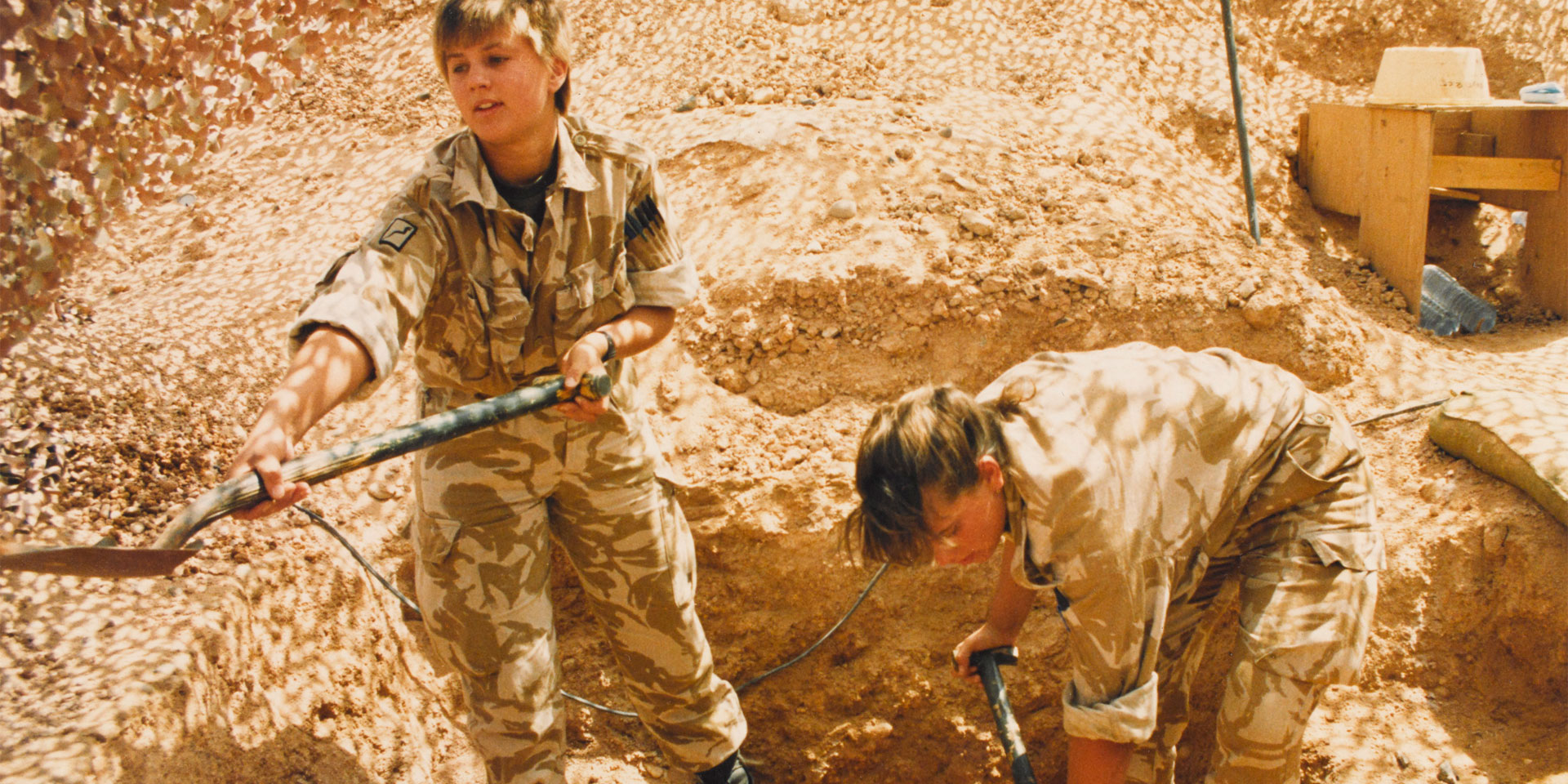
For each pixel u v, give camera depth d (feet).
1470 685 10.79
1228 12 13.38
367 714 9.53
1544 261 14.43
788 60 15.52
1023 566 6.72
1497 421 11.17
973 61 15.76
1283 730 7.57
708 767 9.54
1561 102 13.85
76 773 7.26
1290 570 7.75
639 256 8.10
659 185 8.04
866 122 14.06
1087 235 12.71
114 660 8.28
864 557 6.72
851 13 16.53
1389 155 13.88
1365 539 7.75
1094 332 12.08
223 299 12.26
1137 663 6.76
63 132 10.89
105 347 11.29
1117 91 15.43
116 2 11.61
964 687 10.96
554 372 8.00
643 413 8.57
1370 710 10.69
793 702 11.05
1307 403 7.78
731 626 11.09
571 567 11.03
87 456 10.09
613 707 10.78
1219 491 7.22
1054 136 14.34
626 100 15.06
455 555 7.84
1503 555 10.73
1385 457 11.80
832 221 12.82
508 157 7.36
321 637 9.55
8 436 10.01
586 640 11.01
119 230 13.32
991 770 10.88
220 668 8.66
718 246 12.75
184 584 9.19
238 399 11.05
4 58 10.44
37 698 7.88
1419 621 10.90
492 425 7.32
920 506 6.32
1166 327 12.14
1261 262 12.97
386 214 7.12
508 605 7.92
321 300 6.49
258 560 9.64
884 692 10.98
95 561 5.27
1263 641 7.65
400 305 6.75
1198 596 8.52
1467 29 17.95
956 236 12.65
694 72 15.39
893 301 12.17
